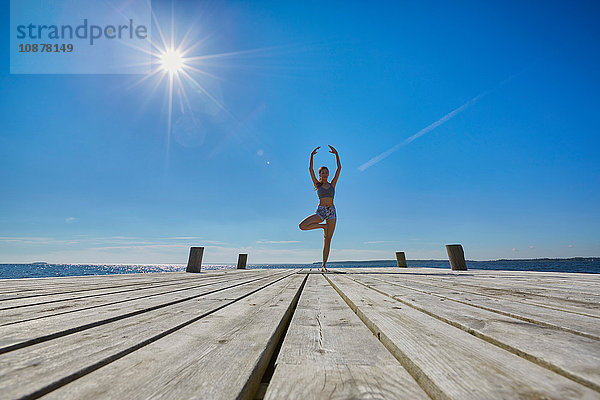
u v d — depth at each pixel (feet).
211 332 3.58
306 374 2.38
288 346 3.11
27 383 2.03
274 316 4.57
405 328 3.61
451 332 3.43
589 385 1.99
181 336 3.40
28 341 2.97
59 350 2.79
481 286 8.98
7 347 2.77
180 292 7.91
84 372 2.29
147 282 11.78
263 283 11.07
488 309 4.78
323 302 6.25
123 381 2.15
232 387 2.06
